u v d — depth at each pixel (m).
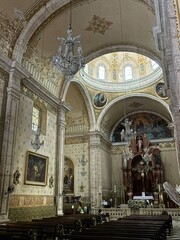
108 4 11.75
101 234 5.58
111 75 23.47
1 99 10.20
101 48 15.28
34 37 12.03
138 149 25.16
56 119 14.71
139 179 24.86
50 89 14.21
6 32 10.71
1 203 9.21
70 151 22.73
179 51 3.86
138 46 14.41
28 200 11.05
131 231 6.11
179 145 8.48
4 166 9.62
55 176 13.76
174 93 8.02
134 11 11.73
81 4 11.69
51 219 9.88
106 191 23.61
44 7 11.34
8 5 10.38
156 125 26.12
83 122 22.78
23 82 11.62
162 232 8.12
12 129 10.30
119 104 24.08
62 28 12.78
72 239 4.92
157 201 21.22
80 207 18.05
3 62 10.41
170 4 4.23
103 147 24.00
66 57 6.73
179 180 23.45
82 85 20.70
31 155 11.62
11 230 6.16
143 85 21.98
